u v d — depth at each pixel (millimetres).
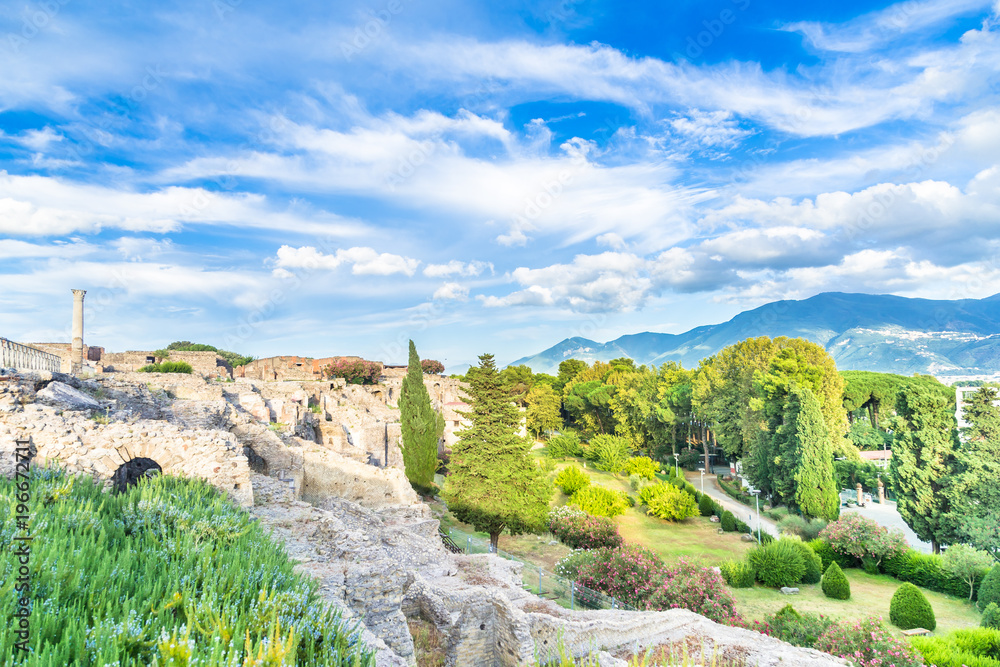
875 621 21828
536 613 17922
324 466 27266
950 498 37688
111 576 7125
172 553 8844
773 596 31188
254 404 34031
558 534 40844
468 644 16922
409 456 46844
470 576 21672
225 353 82812
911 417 41812
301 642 7113
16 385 15500
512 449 36406
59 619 5672
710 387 75375
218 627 6176
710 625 21734
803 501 48031
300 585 8922
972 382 42219
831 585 30953
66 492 10570
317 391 51656
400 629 12547
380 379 87500
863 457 66938
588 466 77250
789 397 54906
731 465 73875
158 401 24156
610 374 109938
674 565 29094
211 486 15852
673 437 82938
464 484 36656
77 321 31797
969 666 19344
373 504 28359
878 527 35906
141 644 5730
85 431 14914
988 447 36844
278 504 18156
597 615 20766
